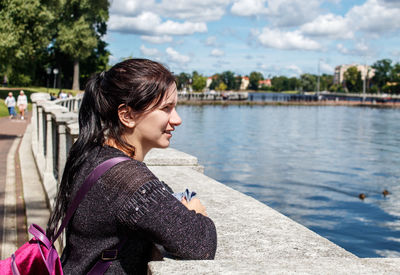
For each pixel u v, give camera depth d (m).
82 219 1.30
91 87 1.42
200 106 93.56
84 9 54.41
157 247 1.39
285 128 42.91
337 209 11.71
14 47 35.09
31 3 34.91
